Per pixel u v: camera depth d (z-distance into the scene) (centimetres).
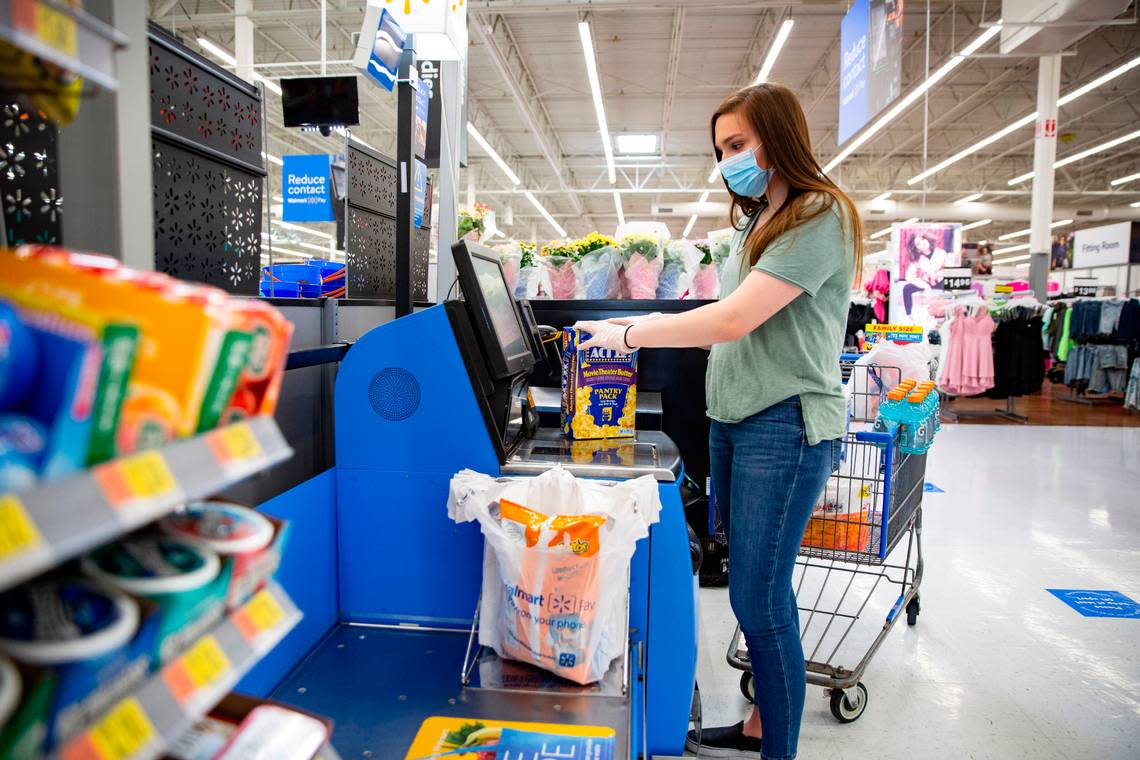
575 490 135
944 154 1638
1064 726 200
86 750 47
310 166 486
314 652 145
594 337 154
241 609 65
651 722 151
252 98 153
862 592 292
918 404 195
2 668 45
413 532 154
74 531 44
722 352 152
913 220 1791
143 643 53
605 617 127
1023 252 2712
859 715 203
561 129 1467
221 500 75
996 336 870
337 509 156
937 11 946
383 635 152
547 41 1027
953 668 232
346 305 202
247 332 61
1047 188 948
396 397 152
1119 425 780
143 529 64
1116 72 905
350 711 124
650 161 1698
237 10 848
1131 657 241
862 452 202
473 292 148
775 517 144
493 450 151
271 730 72
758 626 148
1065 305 1005
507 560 127
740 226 162
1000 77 1135
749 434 146
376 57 157
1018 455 597
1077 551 349
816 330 141
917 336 277
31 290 50
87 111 79
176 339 54
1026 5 726
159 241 127
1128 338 929
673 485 145
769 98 139
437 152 289
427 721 120
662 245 292
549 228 2583
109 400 49
